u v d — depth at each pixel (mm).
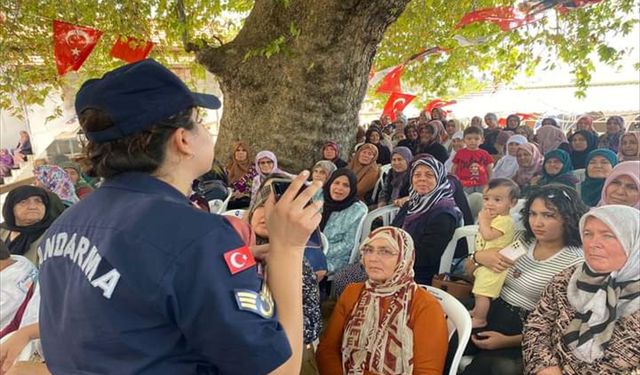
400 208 3385
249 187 5375
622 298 1496
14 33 5898
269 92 5703
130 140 727
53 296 761
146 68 710
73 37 4988
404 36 8227
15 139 12156
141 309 650
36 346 1682
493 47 6820
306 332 1899
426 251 2857
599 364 1507
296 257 770
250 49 5469
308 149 5652
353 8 4930
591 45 5828
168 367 669
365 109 16984
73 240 749
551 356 1632
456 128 8891
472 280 2451
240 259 686
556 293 1687
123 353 661
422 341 1745
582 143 5012
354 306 1954
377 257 1814
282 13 5395
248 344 645
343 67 5383
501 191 2264
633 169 2322
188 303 640
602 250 1514
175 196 754
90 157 768
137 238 665
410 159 4703
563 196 1927
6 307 1893
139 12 6027
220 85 6230
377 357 1784
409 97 8820
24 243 2625
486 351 1960
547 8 4578
